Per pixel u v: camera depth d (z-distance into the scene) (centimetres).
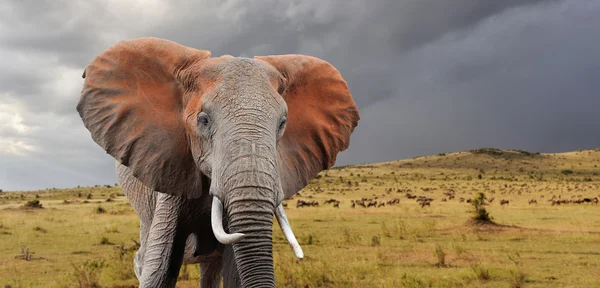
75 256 1595
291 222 2802
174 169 420
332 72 505
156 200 526
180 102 427
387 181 10350
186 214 474
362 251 1559
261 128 365
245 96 377
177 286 1055
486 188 8094
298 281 1055
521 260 1322
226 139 362
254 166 350
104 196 8094
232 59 409
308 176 466
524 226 2291
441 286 994
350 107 511
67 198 7538
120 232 2373
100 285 1082
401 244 1719
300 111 473
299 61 479
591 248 1538
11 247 1814
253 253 342
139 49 445
